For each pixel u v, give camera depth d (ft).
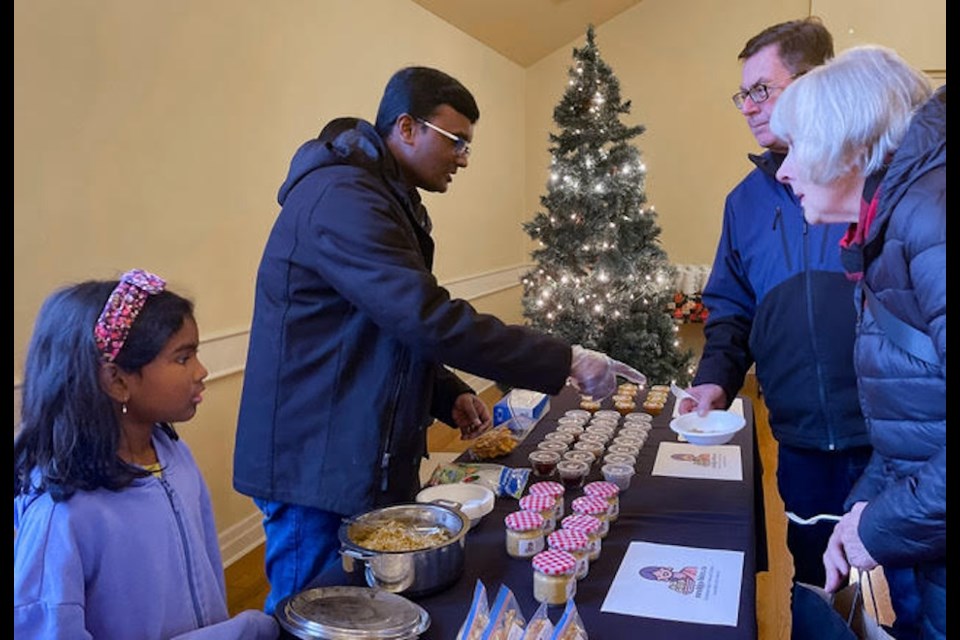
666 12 19.30
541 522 4.69
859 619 4.00
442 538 4.36
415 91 5.37
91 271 7.67
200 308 9.54
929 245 3.03
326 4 11.76
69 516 3.37
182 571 3.87
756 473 7.65
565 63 20.34
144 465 3.89
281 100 10.84
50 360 3.42
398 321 4.68
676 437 7.31
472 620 3.56
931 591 3.42
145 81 8.46
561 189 13.16
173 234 9.00
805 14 18.39
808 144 3.48
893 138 3.33
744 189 6.69
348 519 4.49
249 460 5.18
